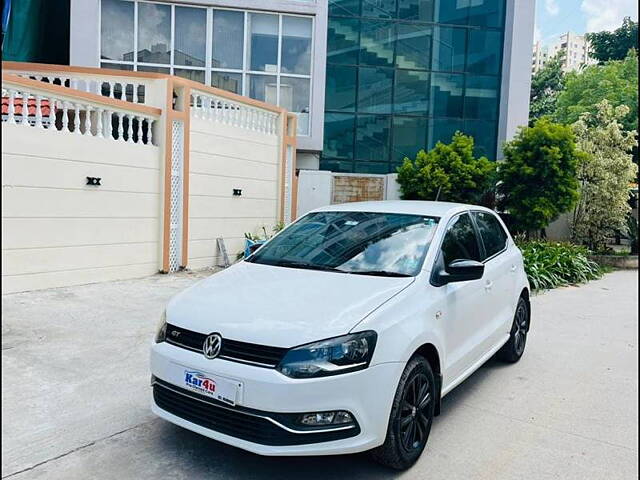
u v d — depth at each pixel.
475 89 18.66
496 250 5.53
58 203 8.16
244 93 14.28
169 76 9.60
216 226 10.95
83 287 8.45
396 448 3.38
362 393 3.14
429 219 4.64
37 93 7.72
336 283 3.83
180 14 13.95
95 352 5.56
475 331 4.64
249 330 3.22
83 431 3.91
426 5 18.23
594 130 15.96
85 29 13.45
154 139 9.80
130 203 9.30
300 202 13.76
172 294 8.30
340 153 17.97
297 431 3.04
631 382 5.43
